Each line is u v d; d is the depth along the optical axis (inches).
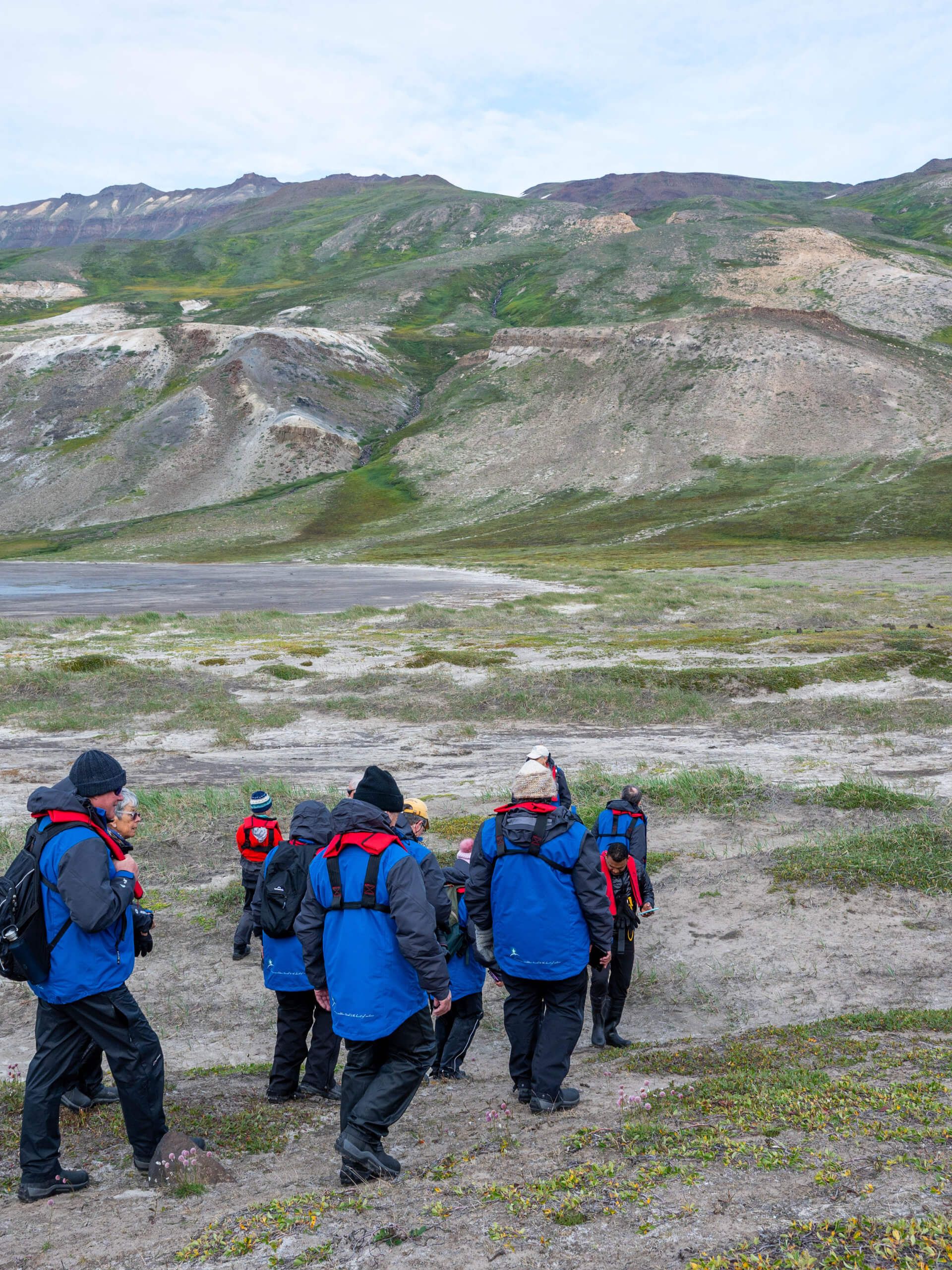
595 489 4854.8
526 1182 129.4
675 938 323.9
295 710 826.8
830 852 386.3
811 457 4928.6
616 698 822.5
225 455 5590.6
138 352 6929.1
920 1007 252.4
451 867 239.8
